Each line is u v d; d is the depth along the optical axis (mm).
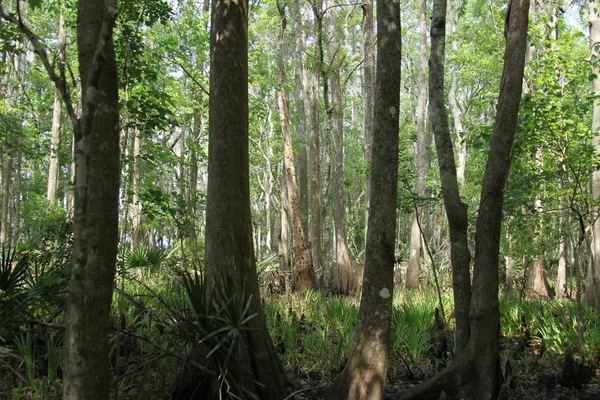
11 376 5832
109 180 3475
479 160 12102
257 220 31797
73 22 8570
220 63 5559
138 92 8047
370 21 16625
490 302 5785
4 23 6781
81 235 3221
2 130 15688
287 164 17375
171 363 5445
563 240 11602
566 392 6641
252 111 17719
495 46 18391
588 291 13375
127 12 7566
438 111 6676
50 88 21281
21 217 24438
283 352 7605
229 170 5492
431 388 5738
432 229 24453
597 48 9320
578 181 8227
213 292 5227
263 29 17484
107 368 3357
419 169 20406
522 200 8711
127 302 7125
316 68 16391
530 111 7910
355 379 5328
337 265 18375
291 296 13555
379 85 5547
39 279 6035
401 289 17297
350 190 35719
